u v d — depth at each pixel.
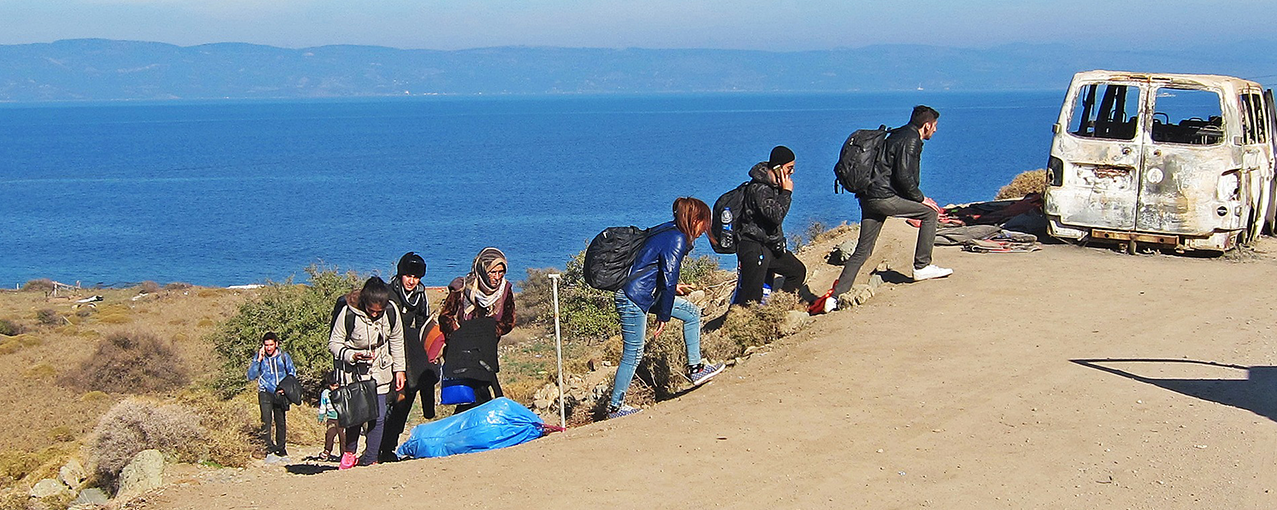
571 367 13.02
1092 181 12.60
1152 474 5.86
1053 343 8.76
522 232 107.19
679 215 8.09
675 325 9.87
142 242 115.19
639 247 8.15
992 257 12.47
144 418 11.27
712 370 8.77
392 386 7.90
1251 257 12.10
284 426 11.87
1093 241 12.81
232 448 10.88
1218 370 7.83
